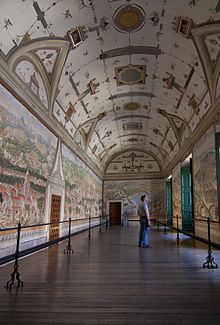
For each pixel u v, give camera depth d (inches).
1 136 286.8
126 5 363.9
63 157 542.0
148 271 251.3
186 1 343.0
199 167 522.0
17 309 155.6
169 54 464.1
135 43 449.4
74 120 602.2
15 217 318.0
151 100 677.9
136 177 1123.9
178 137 738.2
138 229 822.5
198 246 426.3
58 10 328.2
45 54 382.3
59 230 506.9
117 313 150.4
